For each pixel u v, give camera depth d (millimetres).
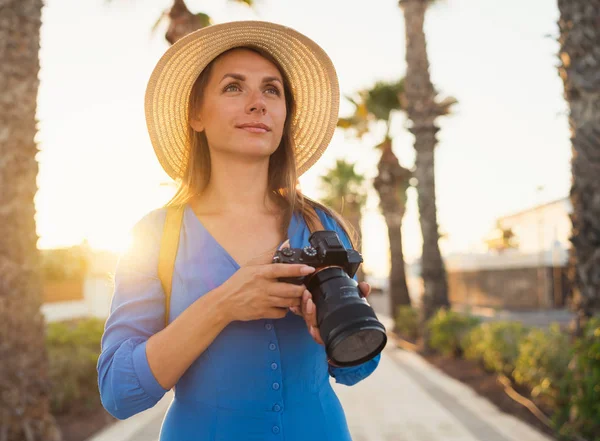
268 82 1450
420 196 15406
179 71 1478
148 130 1540
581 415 4945
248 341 1308
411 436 6203
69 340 8078
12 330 5074
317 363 1396
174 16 9008
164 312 1357
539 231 35125
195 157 1516
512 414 6957
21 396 5059
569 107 5617
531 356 6742
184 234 1392
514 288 36000
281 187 1567
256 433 1297
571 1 5562
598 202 5387
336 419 1410
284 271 1171
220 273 1343
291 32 1494
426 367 11617
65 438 6164
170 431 1345
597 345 4645
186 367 1221
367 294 1258
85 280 17938
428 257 15273
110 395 1222
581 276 5457
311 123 1669
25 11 5281
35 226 5320
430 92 15414
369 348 1193
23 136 5203
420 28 15453
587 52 5469
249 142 1408
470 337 10992
